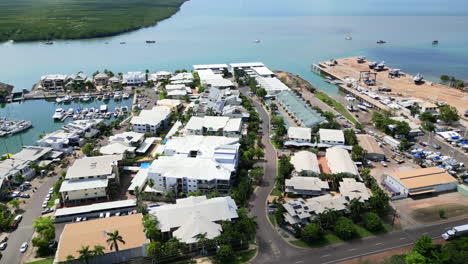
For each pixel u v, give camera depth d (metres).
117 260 135.62
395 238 149.12
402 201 174.50
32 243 143.25
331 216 151.38
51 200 176.62
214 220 148.88
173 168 182.88
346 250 142.50
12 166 196.62
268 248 143.50
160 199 176.25
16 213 166.25
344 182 178.00
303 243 146.62
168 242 137.00
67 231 141.38
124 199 177.38
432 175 186.38
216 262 135.50
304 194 176.62
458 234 147.88
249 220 148.12
